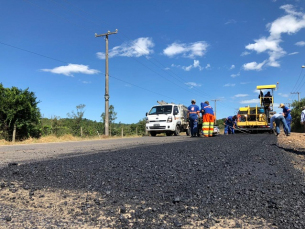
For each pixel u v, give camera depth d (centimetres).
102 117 2423
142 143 1003
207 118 1361
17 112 1566
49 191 312
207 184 318
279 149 701
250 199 263
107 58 2286
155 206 253
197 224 211
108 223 218
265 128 1942
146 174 378
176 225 208
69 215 237
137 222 216
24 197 289
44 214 240
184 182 331
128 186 323
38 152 712
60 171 408
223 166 425
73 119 2195
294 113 4619
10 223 218
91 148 820
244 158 502
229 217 223
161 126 1833
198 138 1227
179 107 2019
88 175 381
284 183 324
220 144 767
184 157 518
